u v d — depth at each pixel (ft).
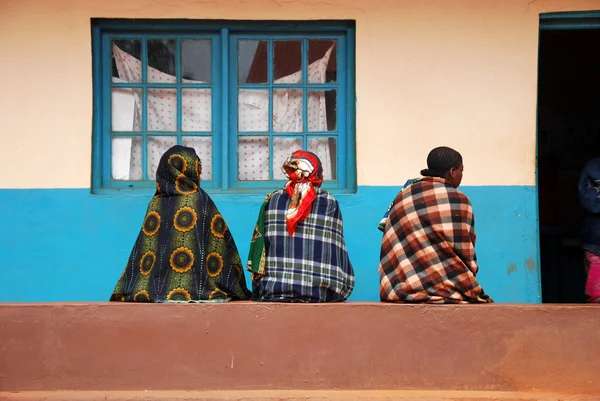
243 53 18.30
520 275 17.69
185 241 14.35
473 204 17.75
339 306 14.12
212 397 13.73
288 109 18.40
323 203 14.79
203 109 18.33
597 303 15.89
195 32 18.17
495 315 14.12
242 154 18.35
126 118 18.17
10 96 17.57
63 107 17.62
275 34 18.24
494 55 17.85
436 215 14.21
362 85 17.80
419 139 17.80
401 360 14.10
